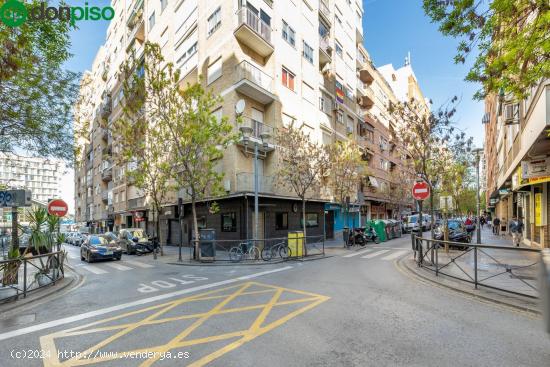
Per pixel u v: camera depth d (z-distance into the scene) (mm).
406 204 34094
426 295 6336
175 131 13289
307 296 6348
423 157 11672
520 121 11914
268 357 3572
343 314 5125
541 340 3961
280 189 17812
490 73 5195
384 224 20328
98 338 4340
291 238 12953
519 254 6035
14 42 6281
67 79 8344
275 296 6395
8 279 7160
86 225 45906
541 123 7996
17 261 7395
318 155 14945
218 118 17203
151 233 26156
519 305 5344
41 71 7750
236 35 16516
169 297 6625
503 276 6367
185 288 7504
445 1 5012
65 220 45969
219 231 17719
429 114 12008
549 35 4598
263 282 7922
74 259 16109
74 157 9547
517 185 14172
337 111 25688
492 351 3654
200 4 19312
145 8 26875
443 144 13250
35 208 10047
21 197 8195
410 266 9734
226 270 10219
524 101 10898
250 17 16516
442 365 3326
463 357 3508
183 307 5770
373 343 3926
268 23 18031
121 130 15133
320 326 4566
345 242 16781
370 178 29859
